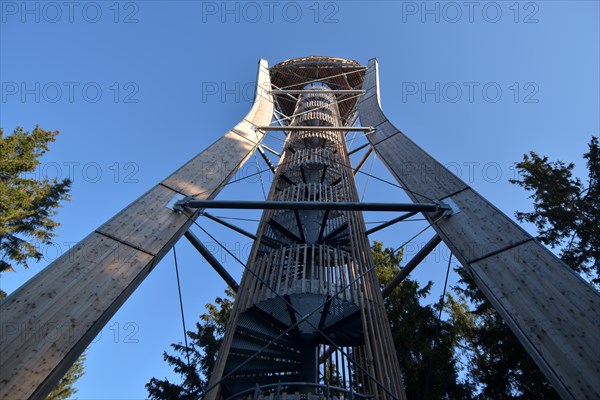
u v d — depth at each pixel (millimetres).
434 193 7902
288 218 10688
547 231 13836
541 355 4676
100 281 5617
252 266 9062
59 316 5020
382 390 6531
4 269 15062
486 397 12023
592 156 13844
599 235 12398
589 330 4695
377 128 12602
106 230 6383
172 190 7840
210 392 6703
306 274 8781
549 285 5332
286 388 7797
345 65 20938
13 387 4230
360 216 10812
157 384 14047
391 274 15781
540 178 14703
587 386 4262
